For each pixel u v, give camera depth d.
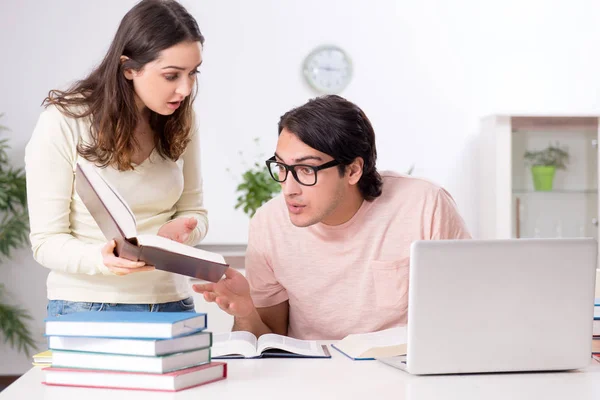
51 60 4.55
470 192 4.71
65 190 1.77
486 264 1.34
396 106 4.68
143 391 1.23
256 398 1.20
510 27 4.71
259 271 1.97
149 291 1.88
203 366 1.29
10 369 4.59
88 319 1.27
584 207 4.35
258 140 4.64
